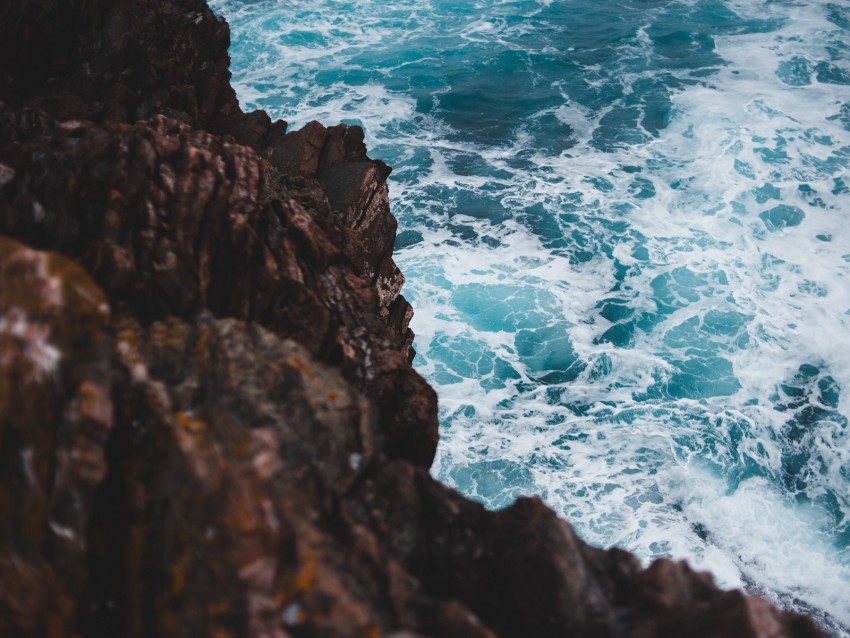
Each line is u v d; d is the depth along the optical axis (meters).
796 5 38.31
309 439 5.46
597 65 34.38
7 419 3.99
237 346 5.80
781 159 26.88
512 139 29.36
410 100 32.22
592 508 15.48
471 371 19.00
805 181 25.72
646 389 18.44
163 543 4.14
